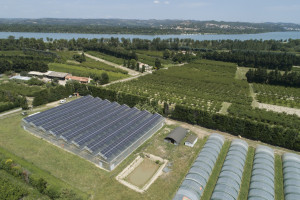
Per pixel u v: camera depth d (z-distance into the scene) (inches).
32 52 7746.1
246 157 2285.9
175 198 1642.5
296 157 2174.0
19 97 3526.1
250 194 1707.7
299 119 3248.0
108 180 1915.6
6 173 1877.5
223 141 2549.2
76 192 1731.1
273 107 3914.9
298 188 1744.6
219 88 4936.0
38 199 1617.9
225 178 1852.9
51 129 2571.4
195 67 7504.9
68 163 2126.0
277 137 2536.9
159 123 2903.5
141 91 4431.6
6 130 2699.3
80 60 7652.6
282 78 5216.5
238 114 3412.9
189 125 3085.6
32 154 2228.1
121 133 2551.7
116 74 6161.4
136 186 1884.8
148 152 2377.0
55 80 5108.3
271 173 1953.7
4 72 5536.4
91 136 2437.3
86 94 4087.1
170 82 5344.5
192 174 1902.1
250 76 5600.4
